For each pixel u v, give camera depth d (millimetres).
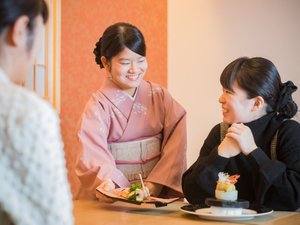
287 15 3320
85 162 1929
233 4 3455
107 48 1958
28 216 740
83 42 3686
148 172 2098
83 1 3699
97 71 3672
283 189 1564
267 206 1610
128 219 1428
